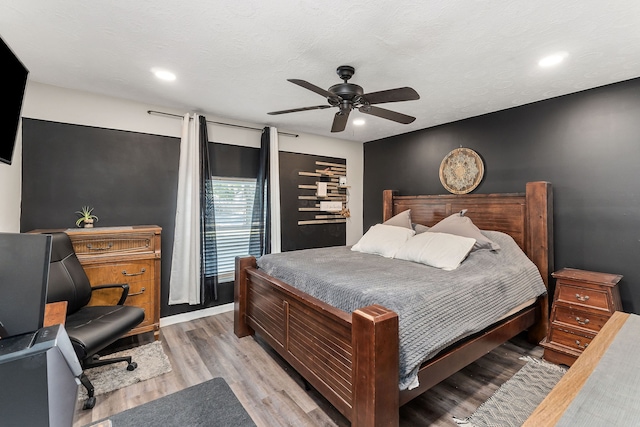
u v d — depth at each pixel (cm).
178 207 325
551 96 288
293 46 195
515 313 250
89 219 274
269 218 382
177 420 176
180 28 176
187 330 310
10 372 64
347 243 489
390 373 147
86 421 177
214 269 348
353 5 154
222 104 312
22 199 255
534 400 199
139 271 275
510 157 323
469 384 217
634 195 246
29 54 208
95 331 197
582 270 270
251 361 247
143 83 259
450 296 189
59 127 270
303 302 203
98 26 174
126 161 303
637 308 245
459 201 354
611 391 97
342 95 208
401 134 443
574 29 174
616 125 254
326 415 185
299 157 433
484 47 196
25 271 74
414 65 222
